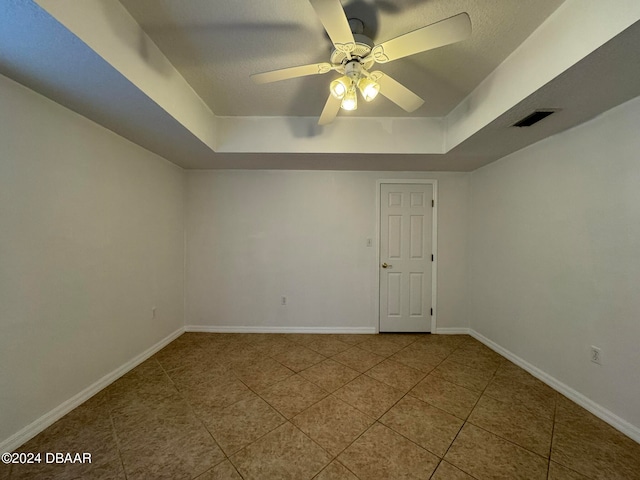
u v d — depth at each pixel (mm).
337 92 1434
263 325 3412
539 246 2328
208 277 3416
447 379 2287
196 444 1553
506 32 1484
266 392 2082
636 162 1613
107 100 1664
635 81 1416
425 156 2734
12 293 1504
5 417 1473
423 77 1924
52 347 1722
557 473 1372
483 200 3129
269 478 1339
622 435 1630
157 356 2713
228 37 1542
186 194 3400
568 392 2025
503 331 2779
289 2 1292
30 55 1238
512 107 1698
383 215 3398
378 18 1386
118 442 1562
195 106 2199
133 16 1414
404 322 3408
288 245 3404
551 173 2199
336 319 3406
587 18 1200
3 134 1453
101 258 2107
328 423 1734
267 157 2816
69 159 1824
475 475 1361
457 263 3406
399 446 1545
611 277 1746
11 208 1495
